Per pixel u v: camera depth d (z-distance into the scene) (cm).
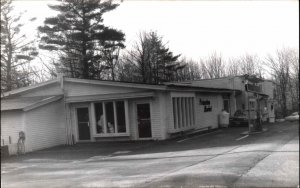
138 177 992
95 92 2144
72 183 991
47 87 2255
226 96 3139
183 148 1631
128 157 1498
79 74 3011
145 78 4631
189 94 2320
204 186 786
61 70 3209
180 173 973
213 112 2791
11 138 1970
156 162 1278
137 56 4628
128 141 2089
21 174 1254
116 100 2119
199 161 1199
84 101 2164
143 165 1231
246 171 930
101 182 962
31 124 1989
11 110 1936
